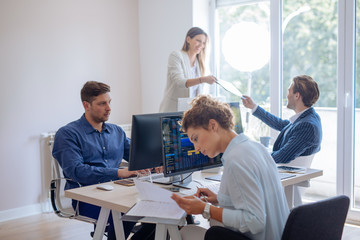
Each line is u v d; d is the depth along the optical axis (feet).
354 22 11.53
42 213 13.16
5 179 12.39
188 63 11.80
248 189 4.67
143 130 7.03
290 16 12.80
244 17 13.96
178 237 5.47
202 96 5.43
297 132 9.04
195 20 14.25
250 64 12.64
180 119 7.06
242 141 5.10
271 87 13.25
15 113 12.53
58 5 13.42
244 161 4.81
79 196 6.63
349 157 11.75
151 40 15.48
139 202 5.76
